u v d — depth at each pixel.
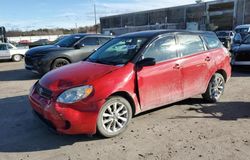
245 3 49.97
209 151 4.11
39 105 4.48
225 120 5.34
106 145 4.37
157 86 5.12
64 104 4.20
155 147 4.27
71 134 4.64
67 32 82.38
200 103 6.39
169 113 5.73
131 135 4.71
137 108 4.91
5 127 5.20
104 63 5.13
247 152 4.07
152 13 70.69
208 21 57.06
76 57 10.52
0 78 10.90
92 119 4.32
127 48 5.31
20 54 19.42
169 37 5.51
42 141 4.57
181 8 63.00
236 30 20.78
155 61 4.88
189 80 5.70
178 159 3.90
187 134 4.71
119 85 4.57
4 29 26.28
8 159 4.04
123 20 79.81
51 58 10.15
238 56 10.74
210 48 6.29
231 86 8.24
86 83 4.38
